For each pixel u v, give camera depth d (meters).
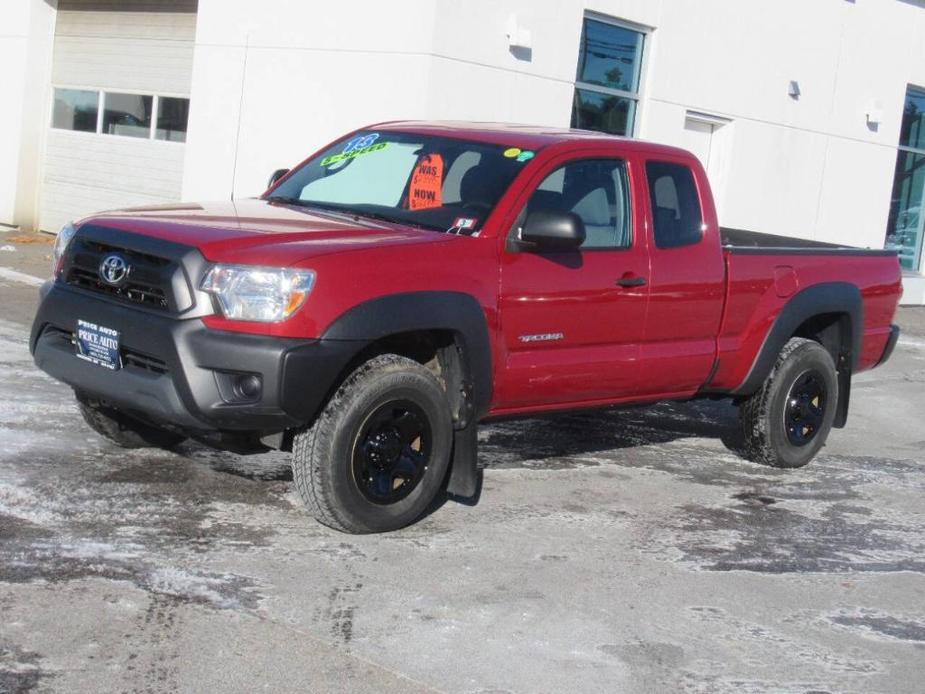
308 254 5.13
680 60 14.84
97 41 16.02
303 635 4.36
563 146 6.21
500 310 5.73
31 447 6.29
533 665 4.31
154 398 5.13
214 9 13.40
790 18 16.16
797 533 6.25
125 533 5.18
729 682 4.32
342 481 5.30
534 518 6.05
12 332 9.45
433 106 12.23
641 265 6.39
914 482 7.65
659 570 5.46
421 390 5.51
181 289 5.07
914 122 19.05
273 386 4.99
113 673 3.92
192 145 13.73
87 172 16.31
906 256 19.28
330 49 12.65
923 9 18.20
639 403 6.76
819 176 17.19
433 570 5.16
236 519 5.53
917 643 4.86
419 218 5.98
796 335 7.96
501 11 12.67
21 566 4.70
